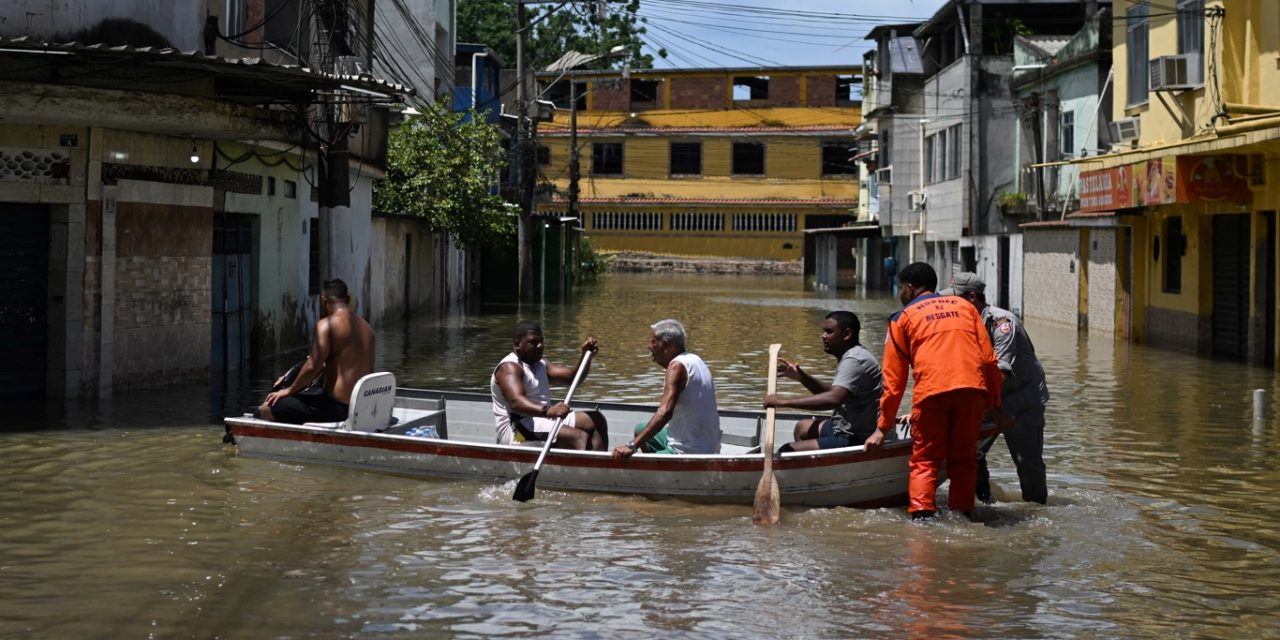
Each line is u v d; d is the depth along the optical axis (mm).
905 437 9836
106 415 12438
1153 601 6859
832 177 63750
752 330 26234
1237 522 8680
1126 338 23875
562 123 66000
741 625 6371
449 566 7340
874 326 27953
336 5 16750
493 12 65312
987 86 34250
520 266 38281
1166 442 11938
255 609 6480
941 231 38062
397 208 29344
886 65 44469
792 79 63844
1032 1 34969
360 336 10734
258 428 10141
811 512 8781
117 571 7113
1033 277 29141
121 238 13688
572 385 9906
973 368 8461
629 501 9023
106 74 12664
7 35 11945
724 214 65312
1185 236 21438
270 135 14820
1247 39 18359
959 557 7707
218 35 14320
